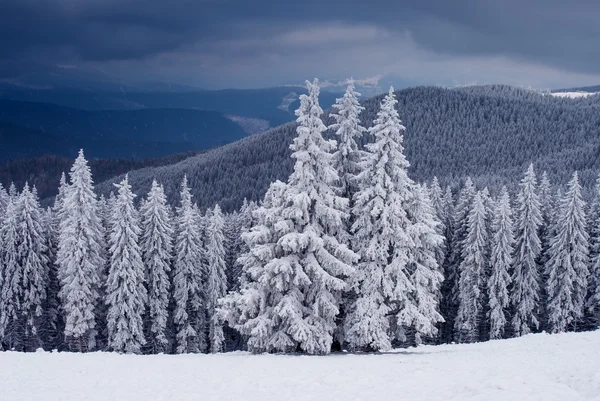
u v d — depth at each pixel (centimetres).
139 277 3928
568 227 4356
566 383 1209
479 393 1184
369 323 2430
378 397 1284
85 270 3831
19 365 1883
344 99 2680
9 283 4175
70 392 1475
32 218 4328
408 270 2594
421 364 1756
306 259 2366
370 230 2509
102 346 4284
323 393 1367
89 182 3928
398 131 2539
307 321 2367
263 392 1420
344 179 2703
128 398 1399
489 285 4356
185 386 1517
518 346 2345
